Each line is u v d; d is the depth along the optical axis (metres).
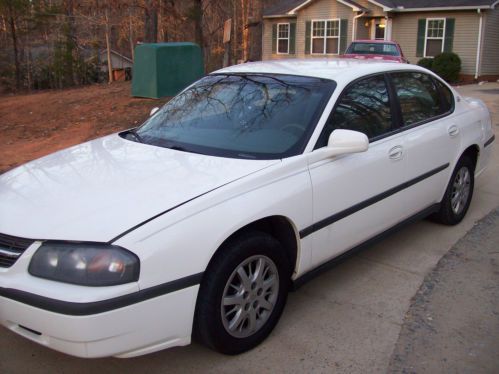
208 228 2.82
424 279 4.17
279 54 29.95
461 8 23.53
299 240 3.36
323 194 3.47
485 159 5.63
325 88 3.84
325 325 3.51
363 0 26.22
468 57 24.19
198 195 2.91
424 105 4.72
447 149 4.80
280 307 3.37
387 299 3.86
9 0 23.05
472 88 20.47
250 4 33.88
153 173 3.21
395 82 4.41
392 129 4.22
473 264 4.44
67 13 26.67
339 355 3.19
